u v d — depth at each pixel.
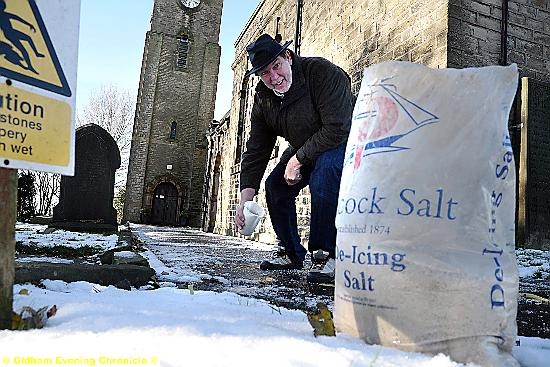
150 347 1.06
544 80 6.17
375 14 7.26
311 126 3.60
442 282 1.19
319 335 1.32
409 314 1.21
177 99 28.31
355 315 1.31
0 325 1.19
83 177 8.67
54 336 1.11
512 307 1.23
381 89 1.40
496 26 5.96
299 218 8.75
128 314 1.41
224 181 16.52
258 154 3.98
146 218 26.73
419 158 1.28
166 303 1.80
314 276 3.31
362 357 1.10
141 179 26.95
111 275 2.77
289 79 3.47
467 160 1.26
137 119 27.48
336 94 3.38
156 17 28.58
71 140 1.40
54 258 4.18
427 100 1.32
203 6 29.27
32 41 1.29
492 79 1.32
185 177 27.92
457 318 1.18
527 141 5.80
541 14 6.29
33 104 1.28
